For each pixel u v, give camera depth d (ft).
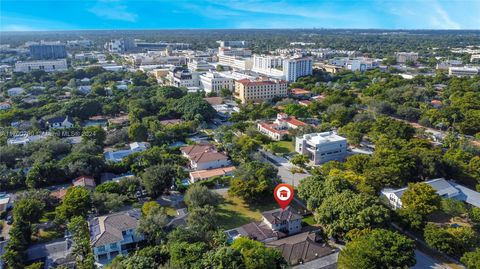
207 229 299.58
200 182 406.21
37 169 406.62
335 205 308.40
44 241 310.86
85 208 330.34
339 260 254.68
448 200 335.88
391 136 530.27
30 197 353.92
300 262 279.08
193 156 471.21
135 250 284.61
